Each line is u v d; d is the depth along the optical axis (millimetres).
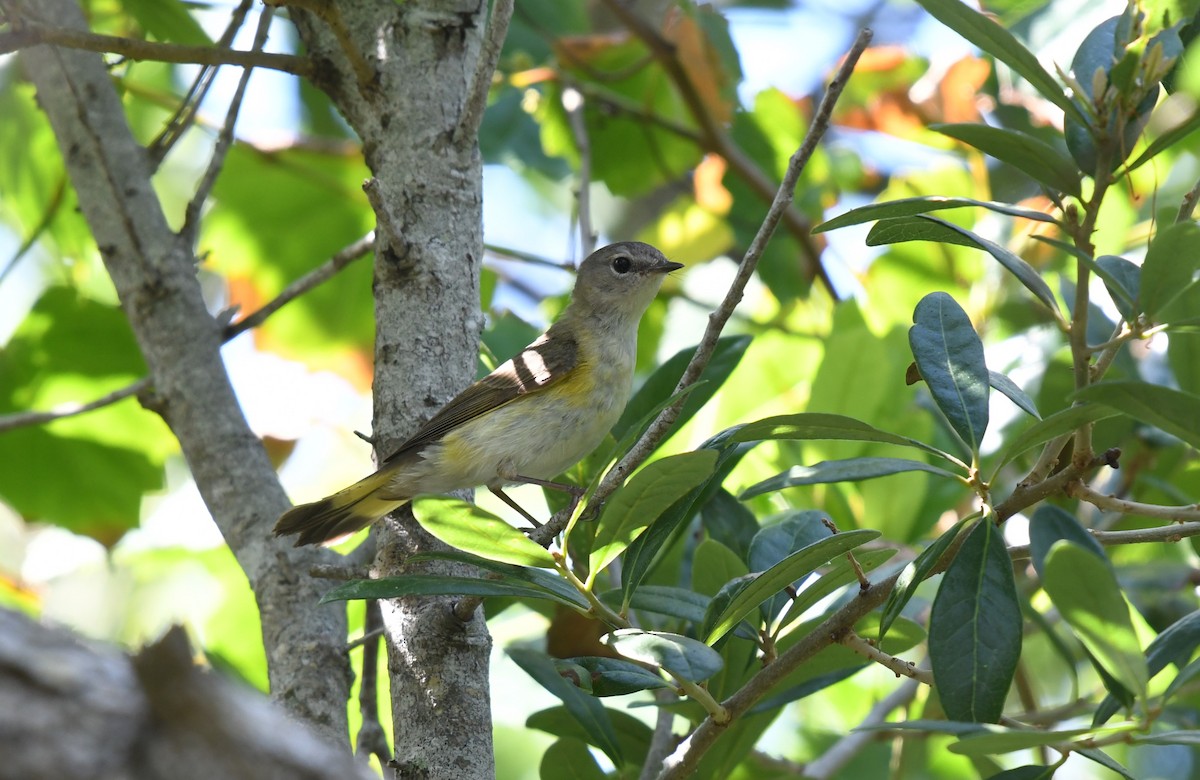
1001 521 6301
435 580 6199
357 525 9109
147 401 9719
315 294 14844
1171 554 10844
